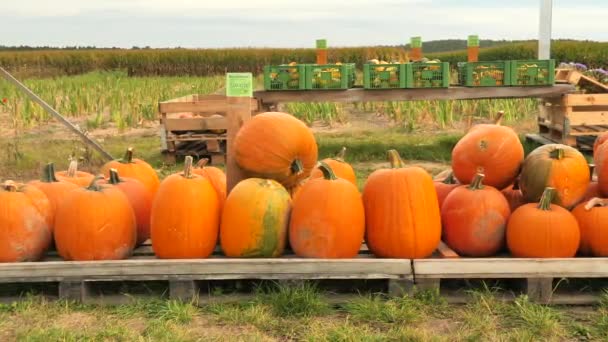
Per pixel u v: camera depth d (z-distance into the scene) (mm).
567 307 4238
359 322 3982
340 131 14789
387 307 4105
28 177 9438
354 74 12047
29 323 4027
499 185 4887
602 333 3793
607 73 15172
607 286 4422
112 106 18359
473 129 5012
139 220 4953
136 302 4289
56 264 4320
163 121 10562
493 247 4609
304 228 4367
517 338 3701
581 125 10695
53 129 15711
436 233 4488
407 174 4488
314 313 4102
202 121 10539
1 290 4562
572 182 4637
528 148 11352
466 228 4582
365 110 19547
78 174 5590
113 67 50969
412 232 4387
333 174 4480
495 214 4570
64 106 18609
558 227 4371
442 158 10680
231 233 4480
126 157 5441
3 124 16656
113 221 4477
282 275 4293
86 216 4414
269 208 4457
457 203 4656
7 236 4453
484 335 3771
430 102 15672
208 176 5117
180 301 4270
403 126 14930
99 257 4453
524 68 10664
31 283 4637
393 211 4418
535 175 4676
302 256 4426
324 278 4281
